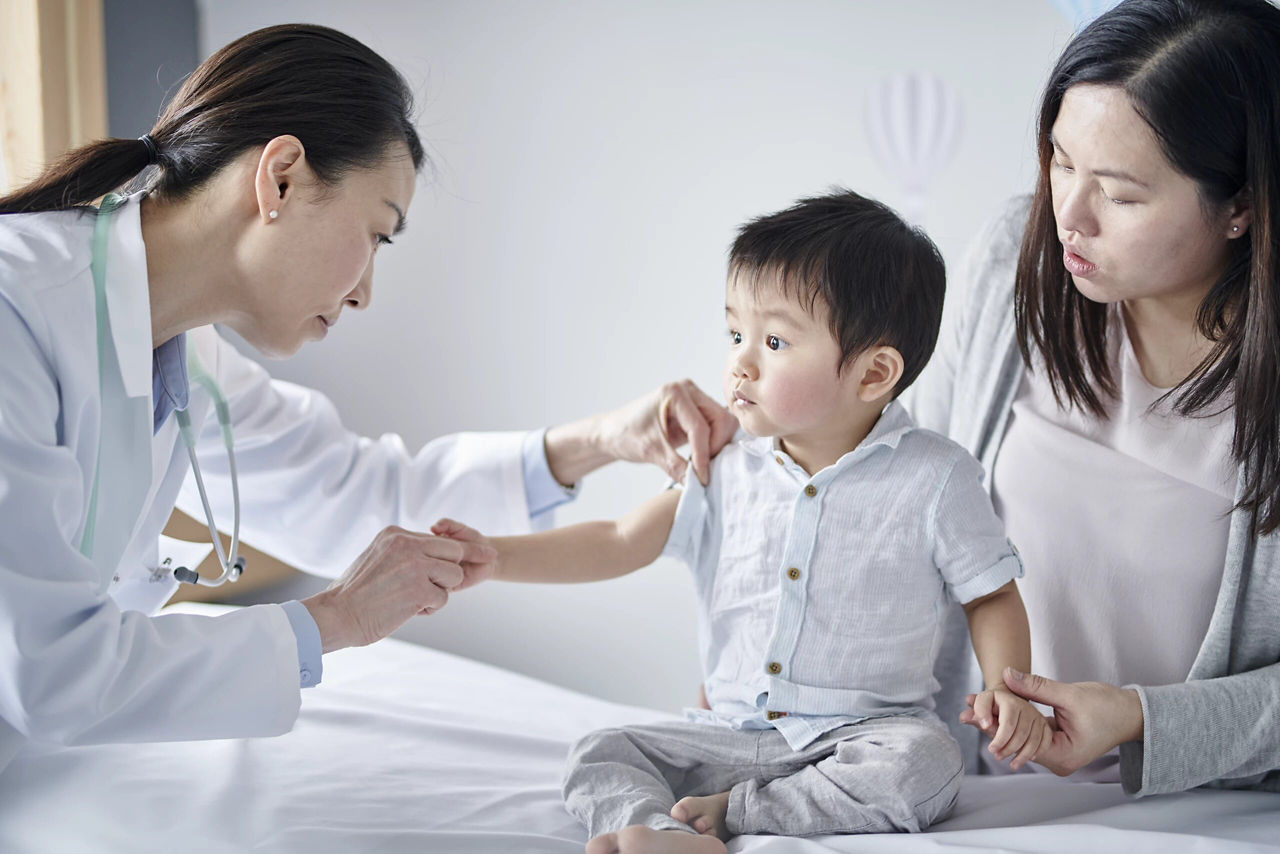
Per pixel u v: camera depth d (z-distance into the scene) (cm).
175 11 221
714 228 224
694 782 106
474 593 248
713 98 223
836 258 106
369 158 102
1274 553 102
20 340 91
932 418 134
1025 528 118
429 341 244
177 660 91
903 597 108
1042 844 90
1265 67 90
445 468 149
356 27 237
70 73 169
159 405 113
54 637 87
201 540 202
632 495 233
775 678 107
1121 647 113
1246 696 101
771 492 113
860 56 215
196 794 103
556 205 233
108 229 101
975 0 207
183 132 102
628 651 235
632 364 230
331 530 148
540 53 232
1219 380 101
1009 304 123
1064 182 100
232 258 103
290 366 252
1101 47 95
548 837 97
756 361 109
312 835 94
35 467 89
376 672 154
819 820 96
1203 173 92
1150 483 110
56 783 106
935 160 209
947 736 100
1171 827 97
